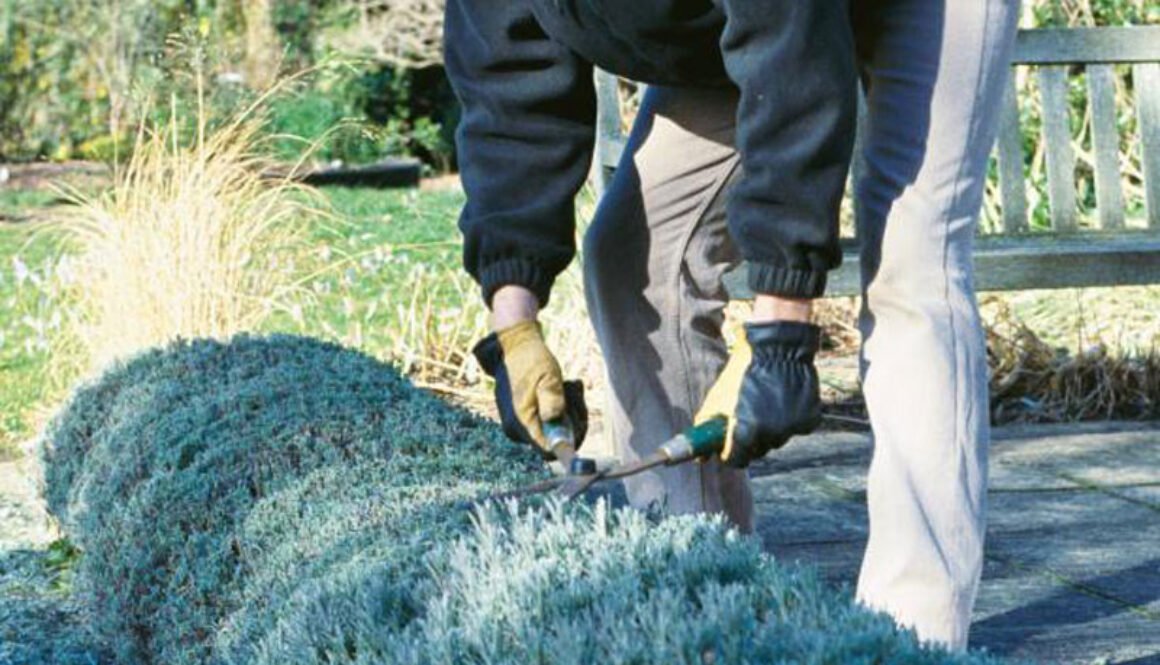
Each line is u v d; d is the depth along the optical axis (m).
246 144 7.80
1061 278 5.35
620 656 1.94
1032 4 8.93
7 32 16.47
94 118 16.55
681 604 2.08
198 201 7.05
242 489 3.36
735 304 7.35
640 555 2.29
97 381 4.65
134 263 6.92
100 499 3.80
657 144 3.38
